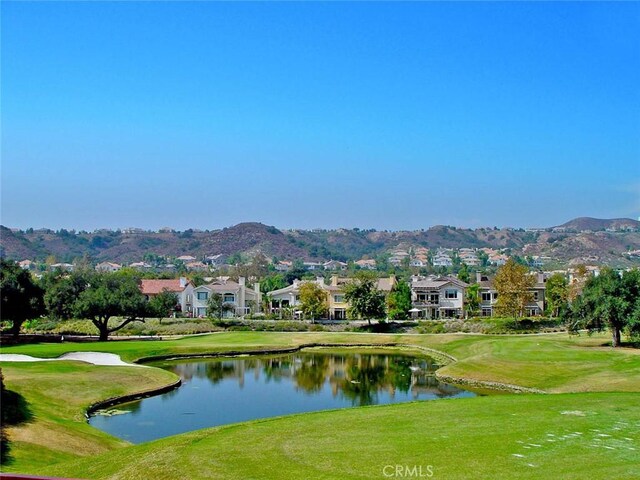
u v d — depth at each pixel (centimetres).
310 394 5869
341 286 14738
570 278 16112
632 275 8056
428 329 11694
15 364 6206
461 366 6988
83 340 10050
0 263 9575
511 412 3766
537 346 7681
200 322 12650
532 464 2683
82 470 2875
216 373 7231
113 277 10875
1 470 2909
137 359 8075
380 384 6431
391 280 15075
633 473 2552
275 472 2634
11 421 3859
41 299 9988
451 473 2581
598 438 3105
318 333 11369
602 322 8156
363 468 2664
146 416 4856
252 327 12300
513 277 12181
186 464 2766
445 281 14850
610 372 5869
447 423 3481
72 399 5059
